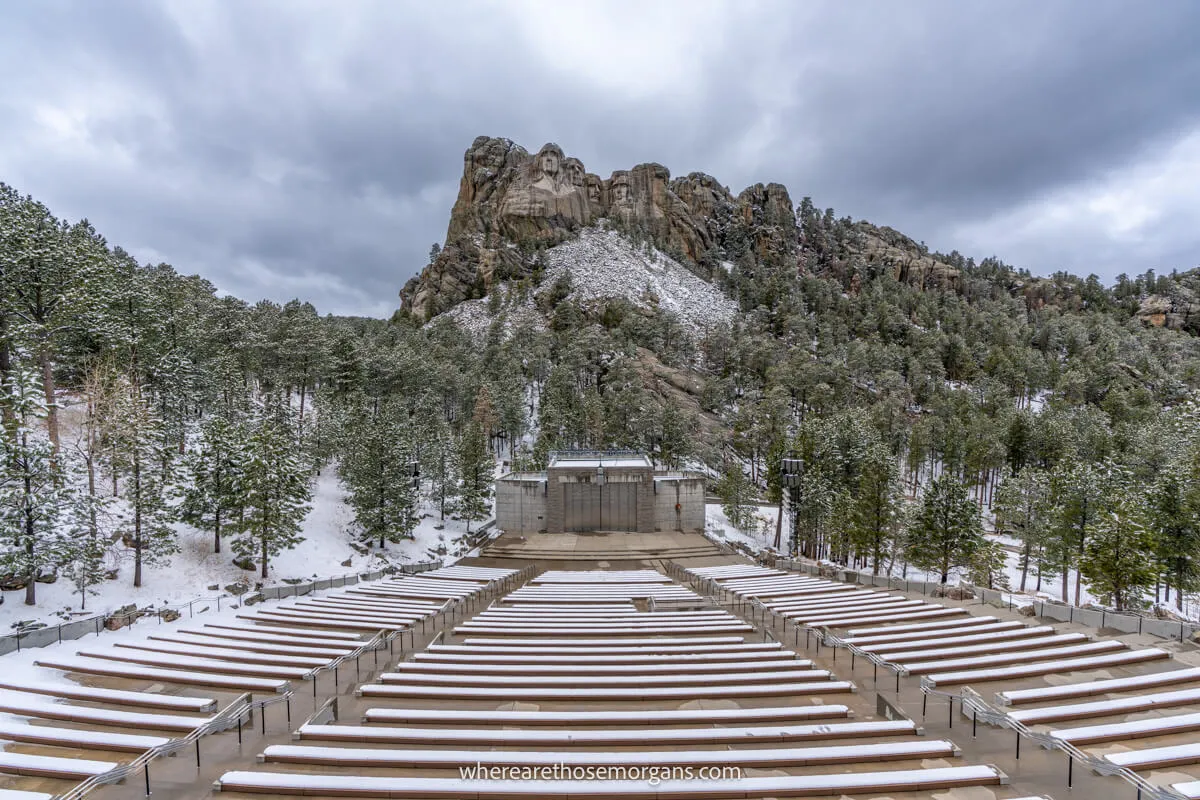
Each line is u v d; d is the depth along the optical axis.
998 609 25.09
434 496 51.50
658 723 13.43
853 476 49.00
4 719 14.02
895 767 11.64
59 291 33.78
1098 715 13.43
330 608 26.59
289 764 11.83
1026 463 67.50
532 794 10.53
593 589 31.22
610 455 56.34
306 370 66.50
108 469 32.75
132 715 13.98
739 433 82.00
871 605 25.84
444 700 15.04
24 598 23.66
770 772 11.49
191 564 31.06
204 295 73.81
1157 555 32.78
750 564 39.84
